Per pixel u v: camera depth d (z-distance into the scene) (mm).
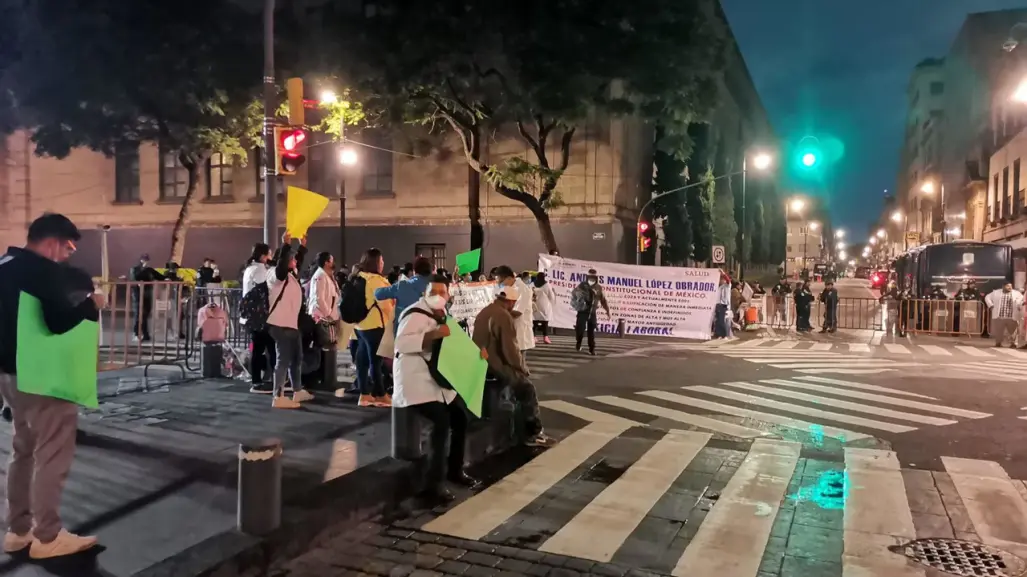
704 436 8539
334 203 28328
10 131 22297
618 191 26047
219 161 29781
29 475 4414
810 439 8445
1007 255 24906
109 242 31000
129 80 18656
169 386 9750
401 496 6105
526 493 6383
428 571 4723
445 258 27156
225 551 4453
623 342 18547
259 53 19891
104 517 5000
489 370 7949
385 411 8352
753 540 5312
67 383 4203
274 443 4840
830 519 5766
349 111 20219
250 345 10438
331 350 9844
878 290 52344
